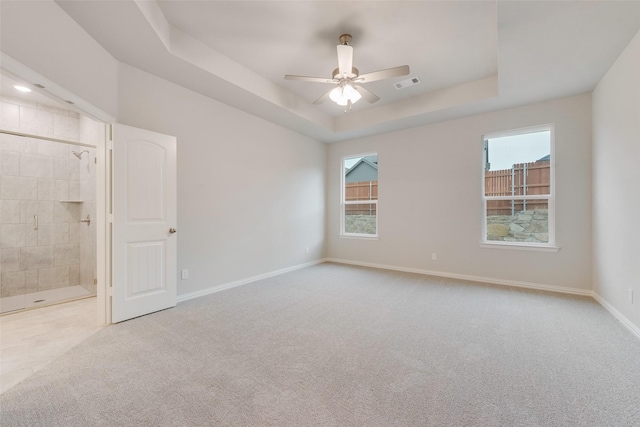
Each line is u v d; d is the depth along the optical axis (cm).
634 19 216
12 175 356
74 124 402
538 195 389
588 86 332
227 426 139
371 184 557
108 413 148
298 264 521
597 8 205
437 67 339
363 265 549
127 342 228
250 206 424
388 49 302
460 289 381
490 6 236
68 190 400
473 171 430
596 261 334
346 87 285
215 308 309
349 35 277
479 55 313
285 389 168
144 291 287
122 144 269
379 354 210
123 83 279
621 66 264
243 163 412
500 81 320
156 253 296
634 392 164
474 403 155
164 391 166
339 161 586
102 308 263
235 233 401
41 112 373
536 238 393
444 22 258
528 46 253
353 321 273
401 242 503
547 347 220
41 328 257
